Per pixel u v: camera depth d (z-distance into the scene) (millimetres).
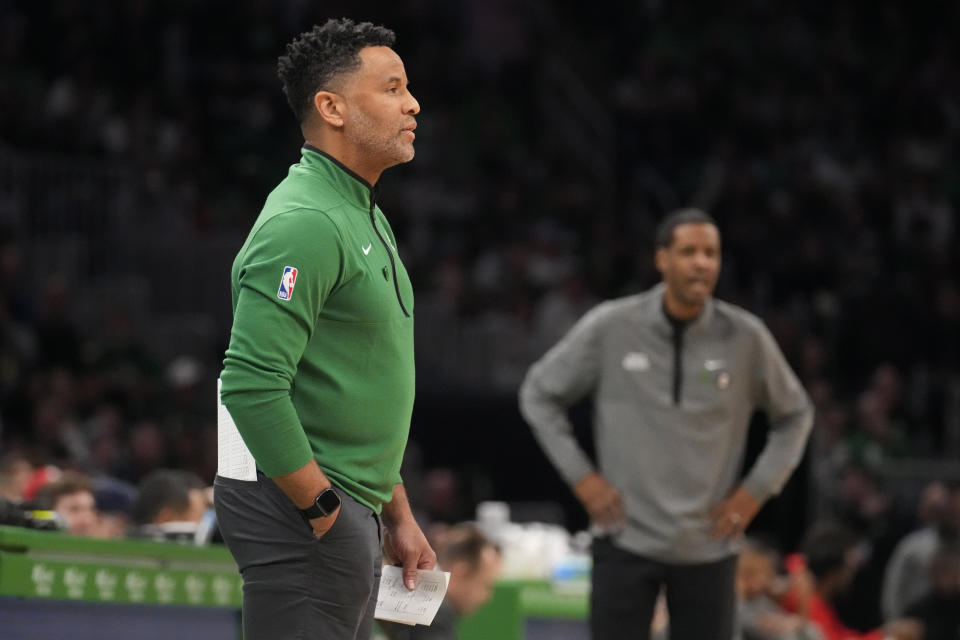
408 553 10523
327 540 9406
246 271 9297
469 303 45094
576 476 15148
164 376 37406
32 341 35812
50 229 41656
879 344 47156
